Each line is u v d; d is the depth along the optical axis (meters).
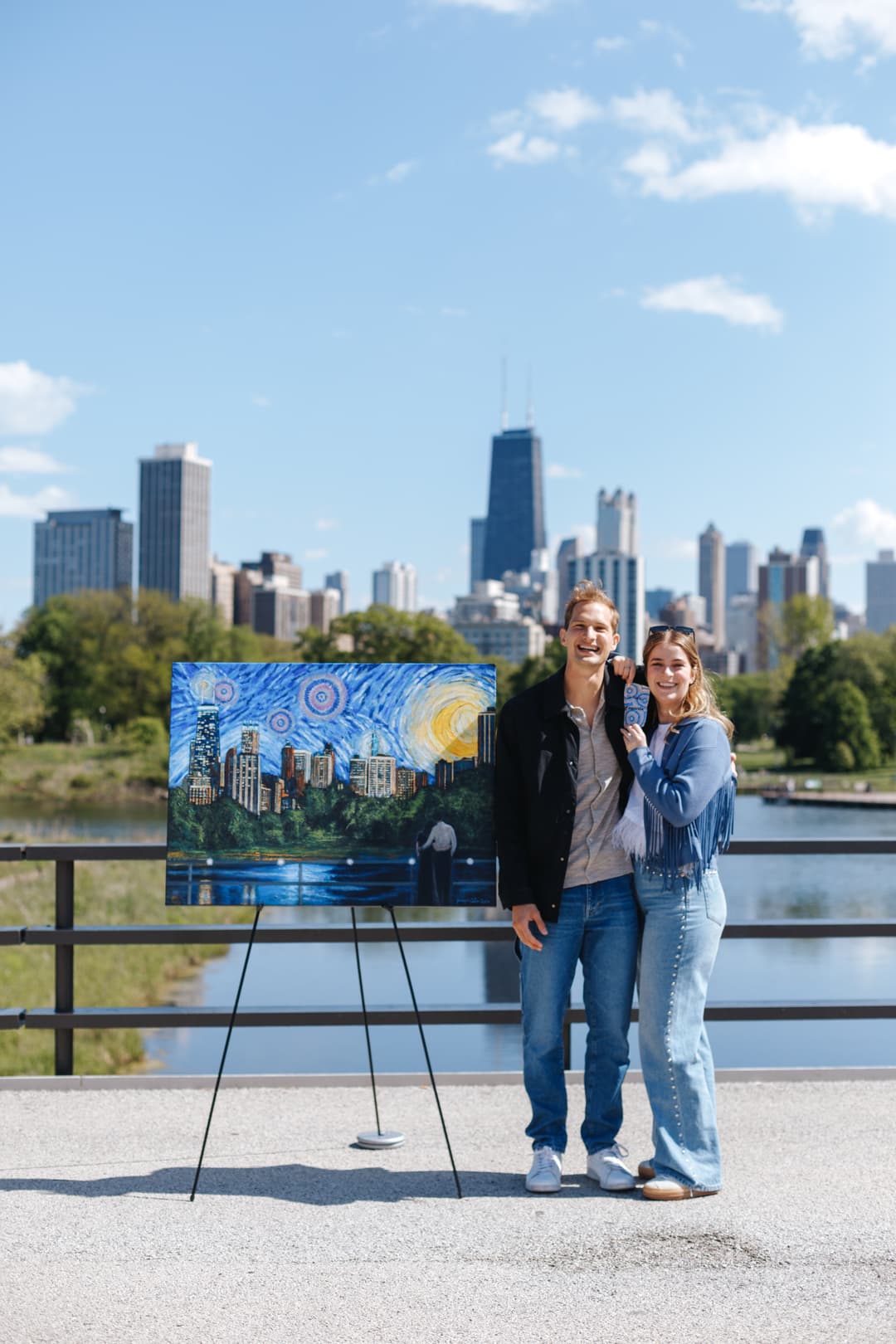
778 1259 3.50
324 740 4.31
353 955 19.00
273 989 16.45
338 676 4.33
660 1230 3.72
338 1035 13.62
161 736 88.56
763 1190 4.06
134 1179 4.16
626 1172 4.08
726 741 4.14
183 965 18.30
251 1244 3.61
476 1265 3.46
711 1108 4.08
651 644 4.15
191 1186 4.10
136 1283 3.35
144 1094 5.16
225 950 19.41
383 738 4.32
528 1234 3.69
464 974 17.20
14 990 16.28
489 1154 4.44
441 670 4.33
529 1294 3.28
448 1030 13.52
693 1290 3.30
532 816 4.17
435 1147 4.51
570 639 4.18
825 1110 4.91
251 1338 3.03
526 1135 4.28
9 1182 4.12
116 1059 12.72
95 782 78.94
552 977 4.18
